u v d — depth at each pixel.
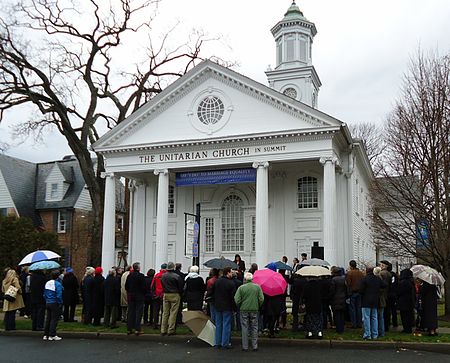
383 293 14.63
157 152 29.11
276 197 29.50
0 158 44.22
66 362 11.48
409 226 20.83
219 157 27.69
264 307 15.01
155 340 15.20
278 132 26.17
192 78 28.75
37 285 17.17
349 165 28.52
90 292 17.75
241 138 26.95
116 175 30.83
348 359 11.83
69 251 42.16
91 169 34.00
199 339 14.99
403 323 15.66
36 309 17.12
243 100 27.86
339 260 27.61
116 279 17.05
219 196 31.02
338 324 15.31
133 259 32.12
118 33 35.91
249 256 29.80
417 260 24.81
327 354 12.59
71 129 33.84
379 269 14.66
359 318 16.38
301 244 28.66
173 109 29.36
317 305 14.40
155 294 16.78
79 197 43.53
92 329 16.62
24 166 46.34
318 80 39.88
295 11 38.84
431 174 20.25
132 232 32.56
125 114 36.41
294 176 29.34
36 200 44.81
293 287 15.98
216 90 28.48
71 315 18.98
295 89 37.69
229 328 13.59
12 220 31.80
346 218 28.02
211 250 30.77
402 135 22.83
